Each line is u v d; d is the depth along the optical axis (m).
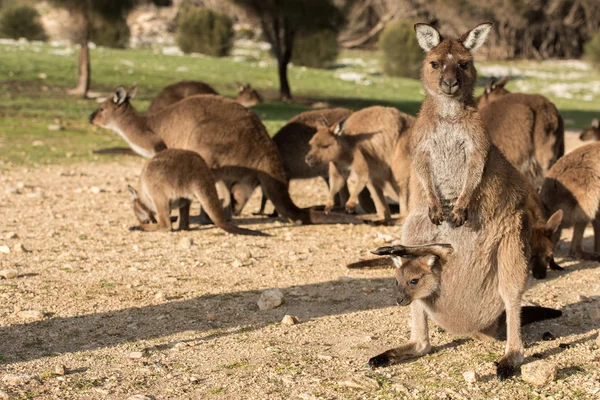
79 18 25.77
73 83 28.58
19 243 9.23
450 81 5.09
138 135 11.63
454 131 5.21
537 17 57.41
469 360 5.33
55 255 8.67
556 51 60.53
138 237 9.70
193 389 4.86
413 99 32.09
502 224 5.18
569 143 20.42
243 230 9.95
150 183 9.91
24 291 7.16
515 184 5.32
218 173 10.79
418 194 5.49
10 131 19.48
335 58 43.88
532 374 4.86
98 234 9.78
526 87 40.25
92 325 6.21
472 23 52.44
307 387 4.86
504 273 5.20
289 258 8.54
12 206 11.69
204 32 47.12
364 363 5.29
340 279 7.54
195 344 5.72
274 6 28.25
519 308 5.21
